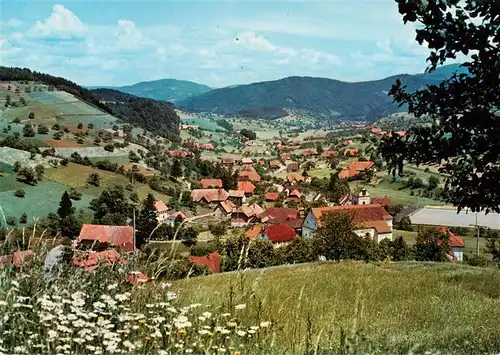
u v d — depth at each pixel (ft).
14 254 20.66
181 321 19.26
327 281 56.70
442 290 54.39
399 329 31.60
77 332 17.38
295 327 23.27
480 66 16.57
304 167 609.83
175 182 469.57
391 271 76.02
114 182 386.11
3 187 308.60
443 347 25.26
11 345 15.72
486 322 36.14
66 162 394.11
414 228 307.17
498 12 16.03
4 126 539.29
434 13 16.81
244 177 537.24
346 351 18.67
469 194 18.38
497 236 267.39
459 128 17.33
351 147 653.71
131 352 16.90
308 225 275.59
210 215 367.45
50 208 293.43
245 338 20.17
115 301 19.93
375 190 412.77
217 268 115.65
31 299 18.06
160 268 23.61
